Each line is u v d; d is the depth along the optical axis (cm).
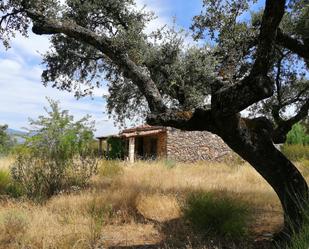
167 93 839
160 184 1209
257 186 1262
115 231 736
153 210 852
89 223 704
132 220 799
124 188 1070
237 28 653
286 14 761
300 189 583
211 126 575
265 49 503
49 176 1078
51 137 1284
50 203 923
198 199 733
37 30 644
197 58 804
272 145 587
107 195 940
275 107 884
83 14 816
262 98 517
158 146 2723
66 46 919
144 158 2706
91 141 1526
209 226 695
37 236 629
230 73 610
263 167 591
